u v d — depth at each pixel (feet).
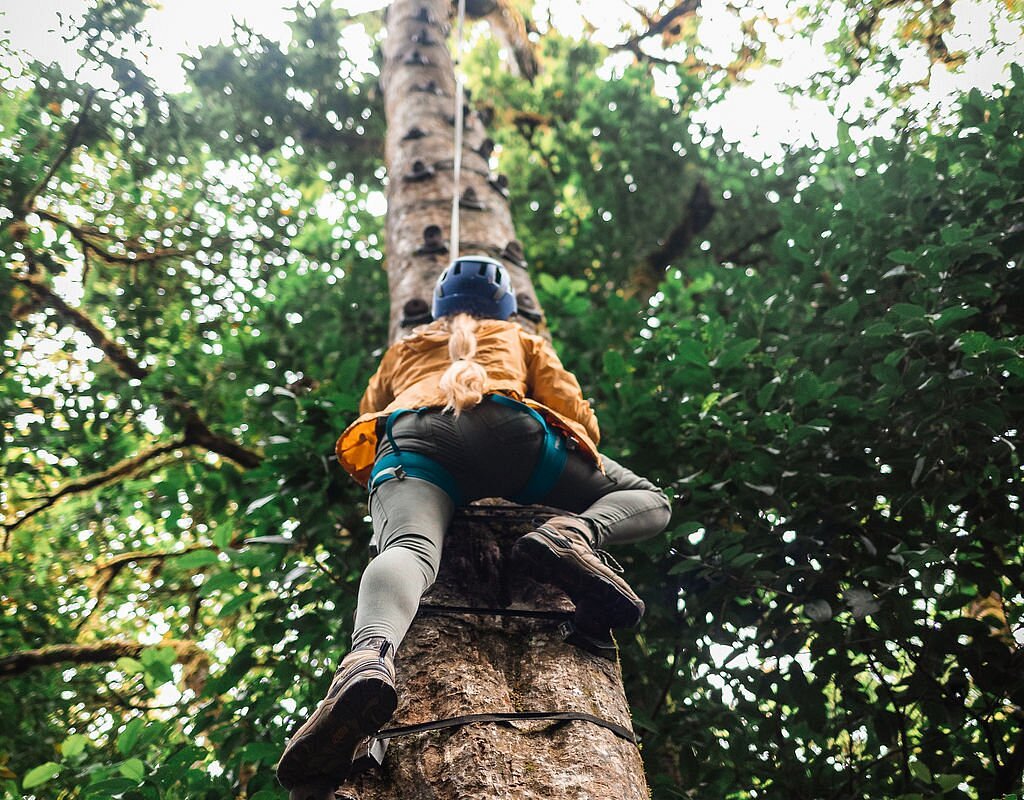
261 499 13.75
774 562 13.74
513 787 6.37
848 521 13.50
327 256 29.71
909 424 13.93
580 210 32.27
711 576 13.61
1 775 19.31
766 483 13.87
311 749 5.96
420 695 7.31
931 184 17.04
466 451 8.13
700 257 32.09
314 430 15.10
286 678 14.71
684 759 13.80
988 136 16.78
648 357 16.49
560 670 7.57
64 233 27.37
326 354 23.45
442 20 23.91
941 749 13.23
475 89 33.91
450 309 9.67
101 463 24.30
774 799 13.91
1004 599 14.03
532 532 7.59
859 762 13.96
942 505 13.09
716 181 31.99
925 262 14.20
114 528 26.40
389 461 8.11
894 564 13.05
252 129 32.55
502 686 7.45
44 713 21.44
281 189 32.73
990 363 12.69
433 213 16.78
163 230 29.60
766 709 14.71
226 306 28.84
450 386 8.18
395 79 21.97
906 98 21.80
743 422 14.55
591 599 7.72
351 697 5.81
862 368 15.48
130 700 21.66
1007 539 12.95
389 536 7.57
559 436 8.61
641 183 31.89
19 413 23.02
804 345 16.44
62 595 24.49
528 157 33.45
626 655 14.52
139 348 25.94
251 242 30.58
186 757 11.94
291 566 15.03
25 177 25.39
